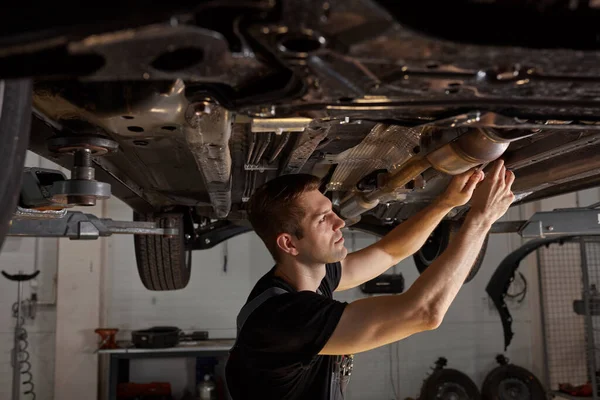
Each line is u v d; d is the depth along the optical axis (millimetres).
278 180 1340
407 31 548
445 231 2699
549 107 757
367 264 1652
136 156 1492
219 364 5117
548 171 1552
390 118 875
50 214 1434
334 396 1299
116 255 5180
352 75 653
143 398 4676
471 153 1160
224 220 3088
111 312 5121
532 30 585
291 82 691
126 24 479
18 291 4570
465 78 666
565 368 5266
